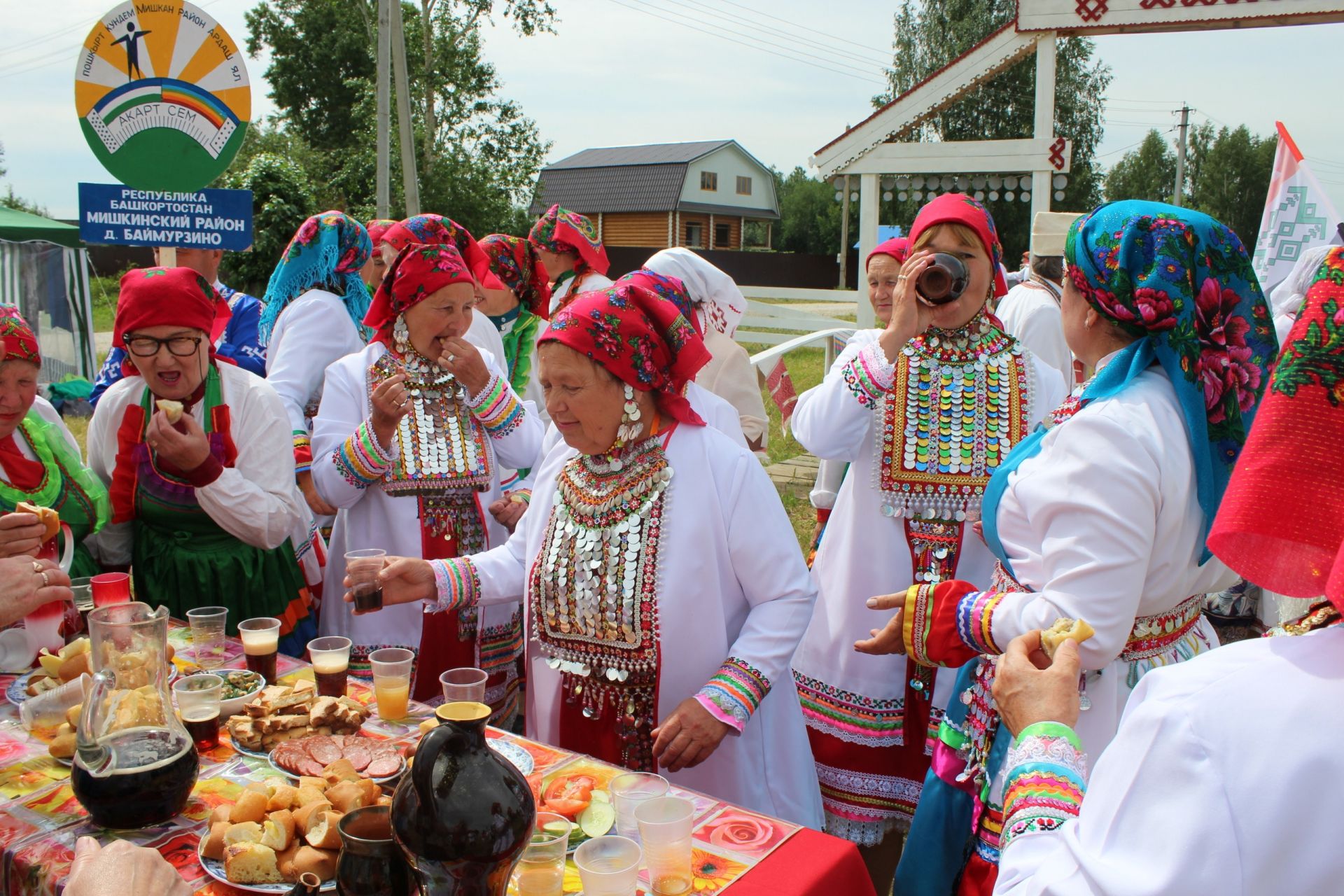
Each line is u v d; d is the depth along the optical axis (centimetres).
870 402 270
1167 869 89
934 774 206
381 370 314
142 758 164
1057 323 469
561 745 233
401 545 306
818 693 286
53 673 215
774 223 6041
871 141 914
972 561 271
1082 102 3378
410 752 193
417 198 1639
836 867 158
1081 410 177
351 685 234
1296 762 86
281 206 1155
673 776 223
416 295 306
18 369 255
